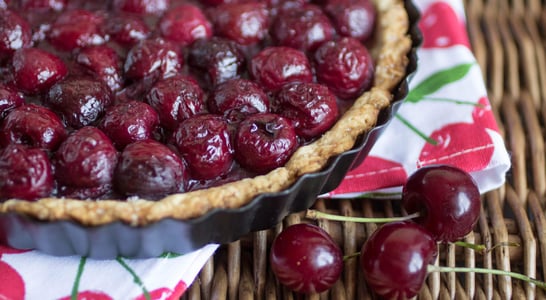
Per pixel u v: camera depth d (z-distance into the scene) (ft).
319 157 1.43
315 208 1.53
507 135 1.63
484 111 1.58
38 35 1.54
